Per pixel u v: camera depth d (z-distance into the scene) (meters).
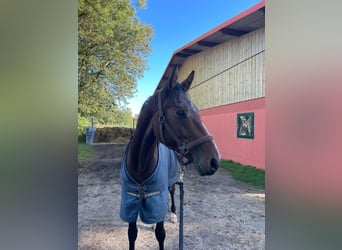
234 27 4.11
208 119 5.75
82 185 3.42
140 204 1.24
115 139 7.84
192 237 1.89
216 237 1.89
